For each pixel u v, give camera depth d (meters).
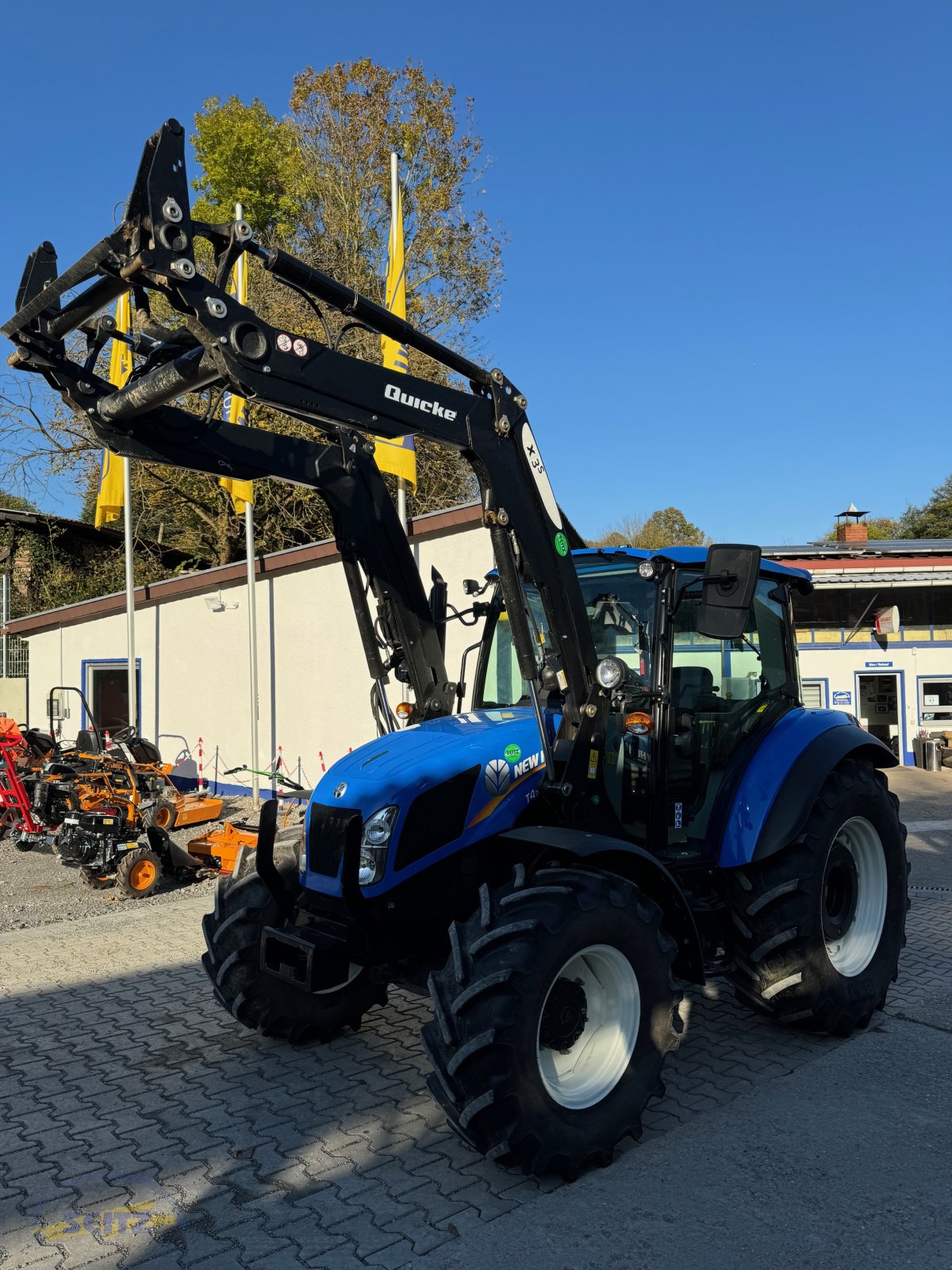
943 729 17.72
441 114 21.83
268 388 3.12
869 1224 2.97
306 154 22.53
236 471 4.16
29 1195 3.22
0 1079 4.20
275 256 3.11
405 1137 3.62
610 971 3.51
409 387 3.47
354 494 4.56
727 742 4.63
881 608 17.72
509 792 3.88
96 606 15.23
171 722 13.98
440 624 4.87
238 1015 4.33
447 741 3.95
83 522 24.55
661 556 4.20
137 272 2.94
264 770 12.42
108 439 3.80
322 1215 3.07
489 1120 3.07
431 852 3.67
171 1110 3.87
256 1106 3.90
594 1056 3.46
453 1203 3.14
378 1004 5.05
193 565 24.14
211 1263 2.83
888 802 4.89
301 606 12.10
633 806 4.28
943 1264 2.76
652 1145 3.51
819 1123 3.66
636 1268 2.77
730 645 4.77
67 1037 4.69
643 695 4.20
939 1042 4.51
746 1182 3.23
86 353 4.01
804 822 4.31
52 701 10.21
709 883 4.53
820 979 4.34
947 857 9.23
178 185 2.92
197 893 8.03
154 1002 5.23
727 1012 4.96
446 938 3.88
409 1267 2.79
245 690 12.82
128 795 8.16
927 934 6.42
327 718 11.79
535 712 4.17
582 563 4.60
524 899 3.30
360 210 22.36
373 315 3.37
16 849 10.20
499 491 3.71
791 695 5.15
